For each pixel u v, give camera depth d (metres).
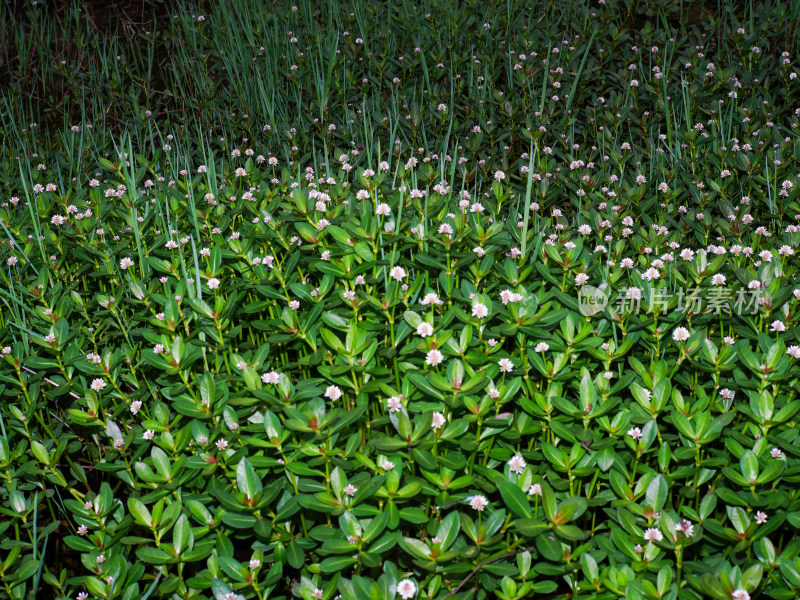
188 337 3.01
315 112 5.68
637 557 2.30
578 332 2.86
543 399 2.67
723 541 2.41
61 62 6.49
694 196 4.15
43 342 2.97
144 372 3.27
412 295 3.14
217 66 6.41
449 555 2.26
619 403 2.73
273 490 2.39
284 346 3.22
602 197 4.11
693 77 5.61
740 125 5.07
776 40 6.09
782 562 2.18
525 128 5.02
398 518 2.33
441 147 5.07
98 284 3.84
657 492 2.34
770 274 2.99
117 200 4.08
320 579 2.44
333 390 2.64
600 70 5.94
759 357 2.75
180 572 2.48
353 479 2.44
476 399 2.63
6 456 2.79
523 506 2.29
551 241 3.50
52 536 3.07
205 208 3.92
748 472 2.37
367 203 3.67
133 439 2.83
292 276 3.43
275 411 2.71
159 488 2.59
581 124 5.61
